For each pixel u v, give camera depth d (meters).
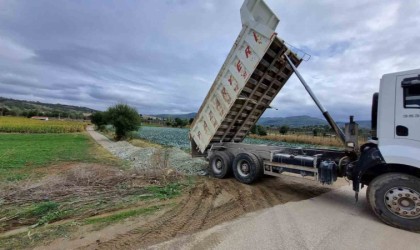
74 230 4.09
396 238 3.88
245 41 7.27
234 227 4.18
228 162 8.20
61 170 9.15
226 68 7.90
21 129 38.28
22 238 3.79
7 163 10.20
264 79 7.98
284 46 7.02
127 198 5.81
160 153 13.73
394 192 4.34
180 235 3.90
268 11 6.64
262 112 9.66
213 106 8.55
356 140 5.82
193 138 9.72
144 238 3.80
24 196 5.62
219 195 6.27
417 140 4.32
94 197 5.80
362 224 4.41
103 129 46.56
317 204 5.57
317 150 6.75
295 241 3.69
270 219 4.57
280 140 29.53
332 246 3.57
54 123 53.75
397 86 4.56
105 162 11.52
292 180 8.04
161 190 6.47
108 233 3.98
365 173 4.94
